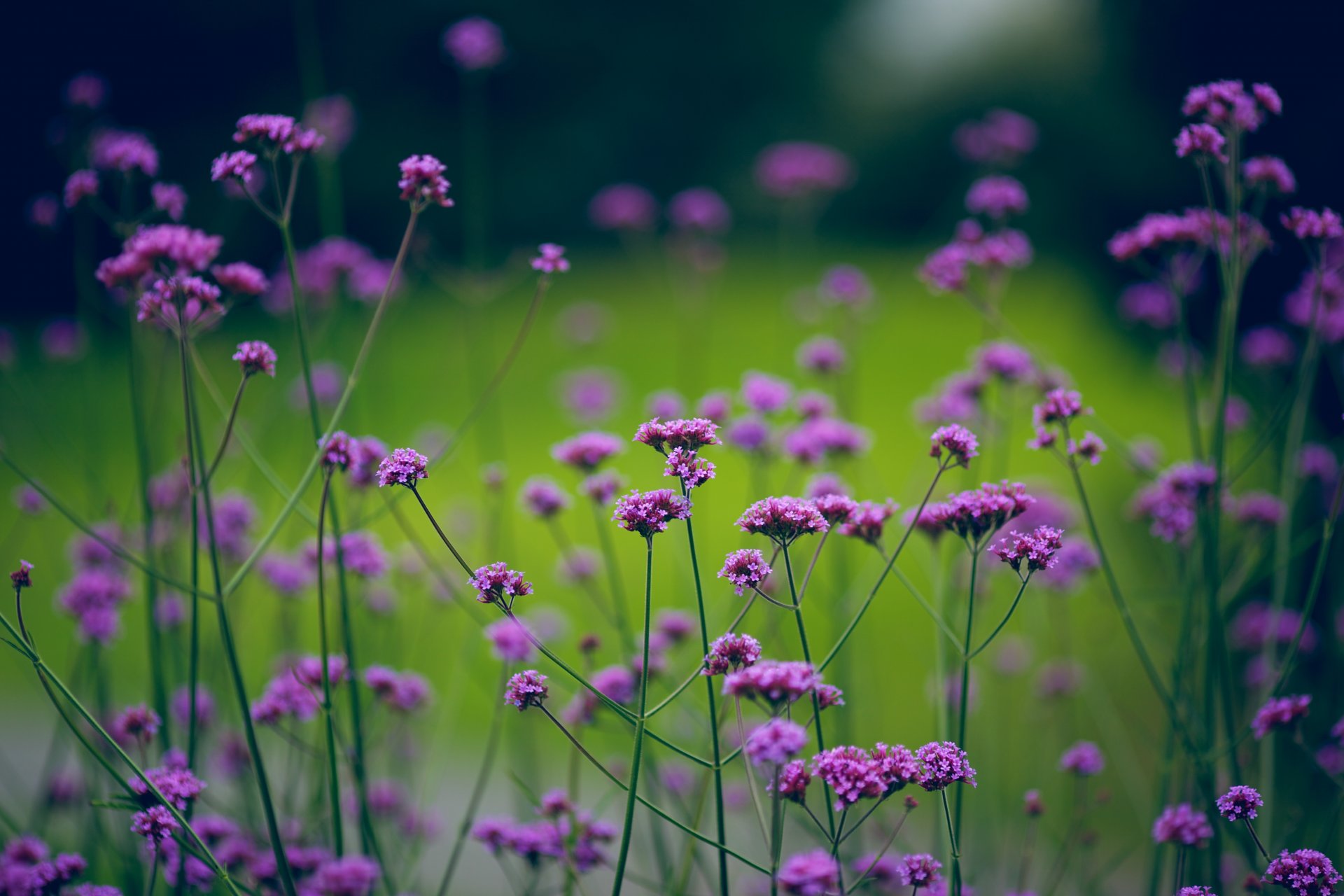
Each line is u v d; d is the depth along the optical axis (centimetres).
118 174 162
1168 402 347
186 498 166
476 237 188
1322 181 236
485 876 195
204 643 166
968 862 160
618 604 154
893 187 949
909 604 286
